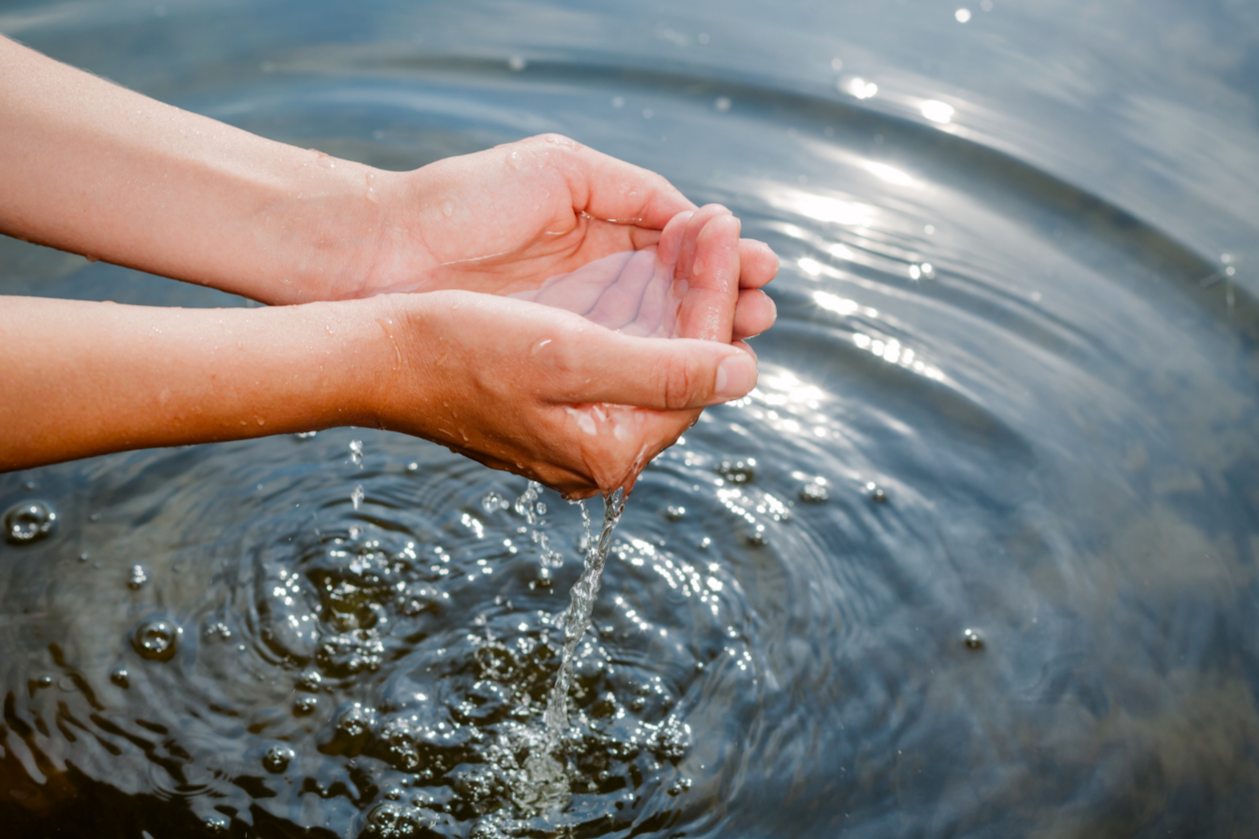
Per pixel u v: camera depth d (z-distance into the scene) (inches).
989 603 28.2
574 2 46.4
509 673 27.0
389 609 27.8
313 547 28.6
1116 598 28.2
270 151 26.3
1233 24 46.3
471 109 39.5
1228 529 29.4
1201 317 34.0
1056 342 33.4
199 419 23.1
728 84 41.9
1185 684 26.9
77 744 25.4
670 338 24.4
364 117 38.5
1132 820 25.0
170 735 25.7
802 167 38.7
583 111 40.3
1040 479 30.3
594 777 25.6
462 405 24.0
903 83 42.4
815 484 30.3
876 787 25.4
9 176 24.5
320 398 23.6
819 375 32.6
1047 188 37.9
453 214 26.6
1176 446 31.0
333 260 26.5
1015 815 25.0
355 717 26.2
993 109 41.1
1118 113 41.2
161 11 43.3
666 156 38.4
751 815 25.1
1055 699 26.6
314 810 25.0
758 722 26.4
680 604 28.2
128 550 28.2
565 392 23.3
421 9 45.3
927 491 30.2
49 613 27.1
